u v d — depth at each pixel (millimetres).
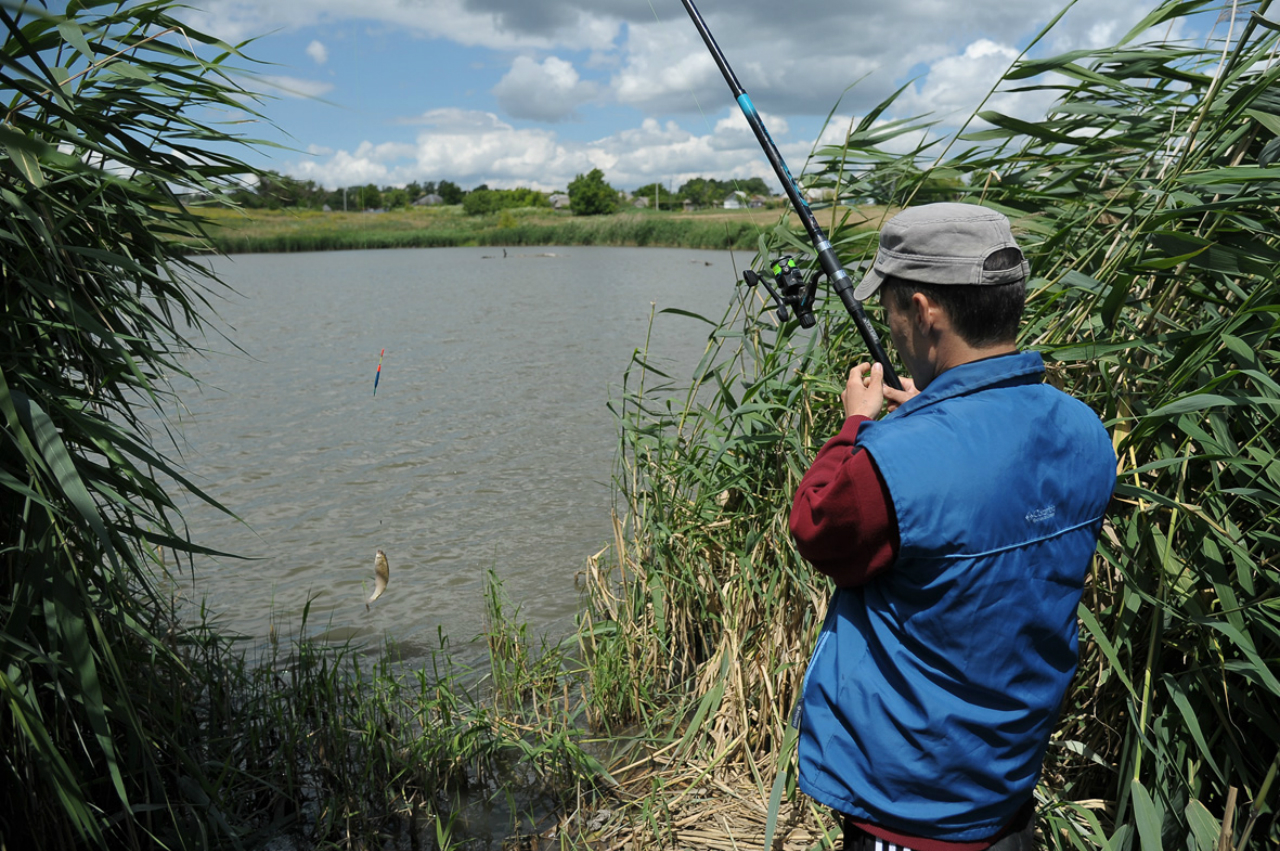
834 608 1414
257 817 2604
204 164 2373
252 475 6812
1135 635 2182
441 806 2713
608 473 6762
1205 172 2105
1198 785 1955
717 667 2994
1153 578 2131
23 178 1841
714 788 2617
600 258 44406
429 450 7520
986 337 1313
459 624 4164
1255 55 2176
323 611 4344
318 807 2652
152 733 2340
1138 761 1912
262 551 5184
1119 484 2023
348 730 3031
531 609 4309
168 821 2352
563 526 5570
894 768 1295
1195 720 1900
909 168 2904
